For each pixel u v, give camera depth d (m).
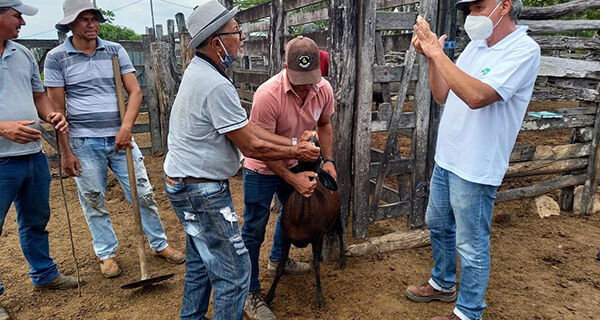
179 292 3.18
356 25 3.33
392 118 3.65
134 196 3.11
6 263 3.62
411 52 3.48
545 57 4.31
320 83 2.73
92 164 3.15
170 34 6.89
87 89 3.07
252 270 2.83
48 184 2.95
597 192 5.35
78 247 3.93
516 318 2.87
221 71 2.05
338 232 3.42
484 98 2.06
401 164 3.84
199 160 2.04
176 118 2.06
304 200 2.69
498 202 4.59
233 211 2.19
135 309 2.97
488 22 2.13
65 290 3.21
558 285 3.31
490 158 2.29
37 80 2.85
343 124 3.48
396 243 3.88
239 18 5.95
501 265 3.61
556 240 4.12
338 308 2.98
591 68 4.40
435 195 2.74
